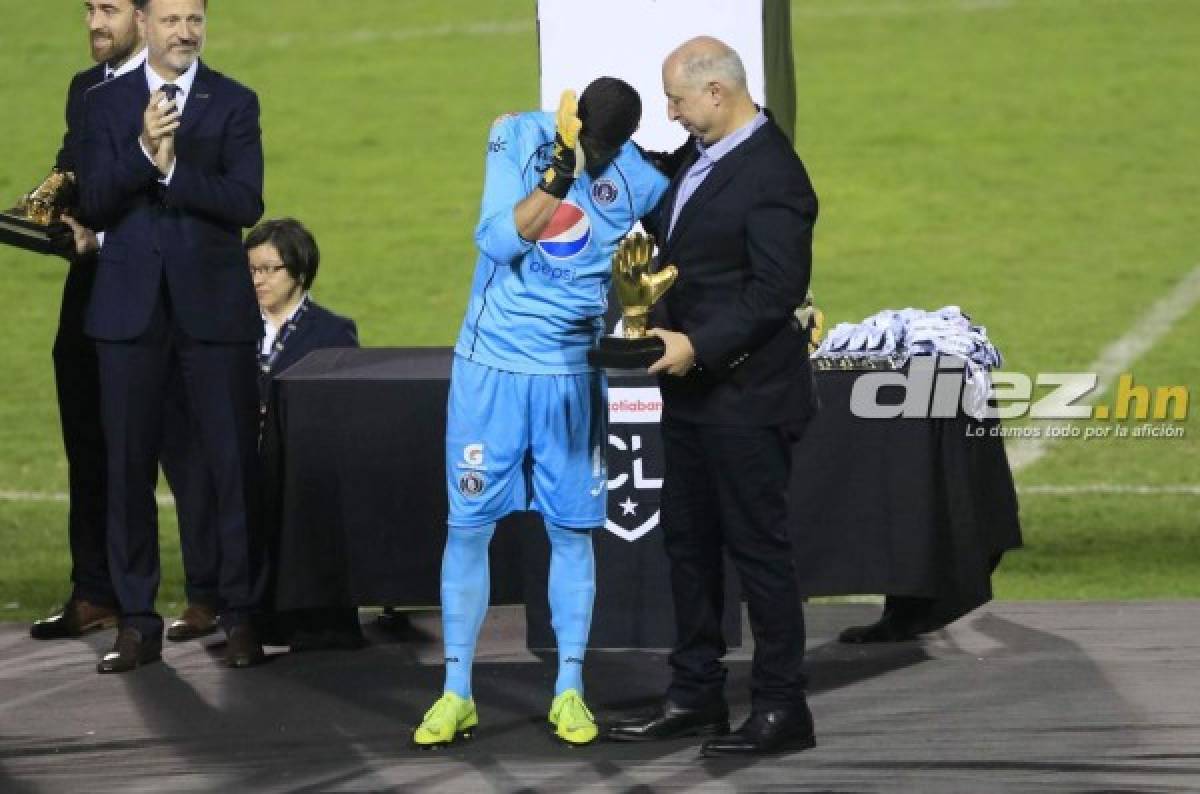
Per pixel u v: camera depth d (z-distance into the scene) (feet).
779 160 63.00
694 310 64.13
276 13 244.63
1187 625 80.23
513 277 65.21
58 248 77.05
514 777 62.75
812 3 243.40
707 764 63.72
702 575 66.49
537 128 65.46
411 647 79.61
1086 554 98.99
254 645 76.59
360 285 160.56
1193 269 159.94
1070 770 62.18
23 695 72.74
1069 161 190.29
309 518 76.43
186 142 74.49
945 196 181.68
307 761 64.75
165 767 64.34
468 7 245.04
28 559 100.68
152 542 76.84
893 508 75.72
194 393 75.77
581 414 66.08
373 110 209.46
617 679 74.43
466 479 66.13
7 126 204.44
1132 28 229.25
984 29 231.09
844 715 68.80
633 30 75.00
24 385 138.00
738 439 63.72
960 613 77.05
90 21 78.07
